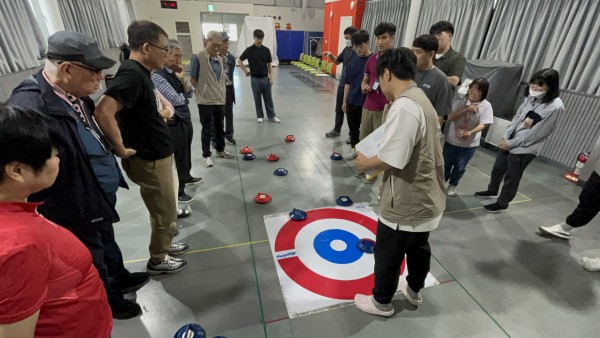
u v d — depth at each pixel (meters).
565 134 3.60
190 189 2.97
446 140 2.78
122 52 2.51
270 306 1.74
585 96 3.37
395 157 1.16
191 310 1.69
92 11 6.37
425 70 2.20
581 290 1.91
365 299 1.73
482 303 1.79
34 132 0.59
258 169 3.42
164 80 2.29
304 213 2.56
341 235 2.35
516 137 2.37
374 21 7.88
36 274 0.57
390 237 1.40
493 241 2.34
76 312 0.71
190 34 12.57
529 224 2.56
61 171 1.10
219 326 1.61
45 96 1.05
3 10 3.12
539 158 3.94
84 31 5.91
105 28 7.07
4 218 0.58
